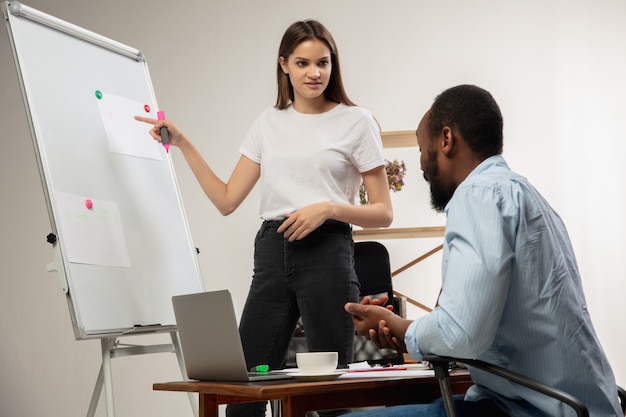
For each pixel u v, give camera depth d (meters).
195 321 1.58
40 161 2.16
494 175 1.37
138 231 2.41
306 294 2.16
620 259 4.35
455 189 1.48
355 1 4.50
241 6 4.54
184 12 4.55
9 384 4.39
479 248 1.27
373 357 2.96
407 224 4.41
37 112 2.21
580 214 4.39
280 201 2.26
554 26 4.47
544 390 1.20
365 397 1.45
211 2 4.55
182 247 2.57
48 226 4.48
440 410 1.33
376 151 2.31
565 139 4.42
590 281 4.35
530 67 4.45
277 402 2.14
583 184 4.40
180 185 4.44
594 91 4.44
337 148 2.27
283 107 2.37
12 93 4.57
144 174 2.53
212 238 4.43
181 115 4.49
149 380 4.32
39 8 4.53
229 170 4.46
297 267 2.17
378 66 4.47
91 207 2.28
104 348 2.23
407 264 4.13
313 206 2.12
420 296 4.34
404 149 4.45
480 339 1.24
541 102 4.44
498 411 1.36
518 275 1.30
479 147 1.44
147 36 4.53
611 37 4.46
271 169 2.29
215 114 4.49
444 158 1.47
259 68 4.51
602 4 4.47
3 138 4.54
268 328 2.21
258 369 1.70
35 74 2.26
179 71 4.51
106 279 2.24
